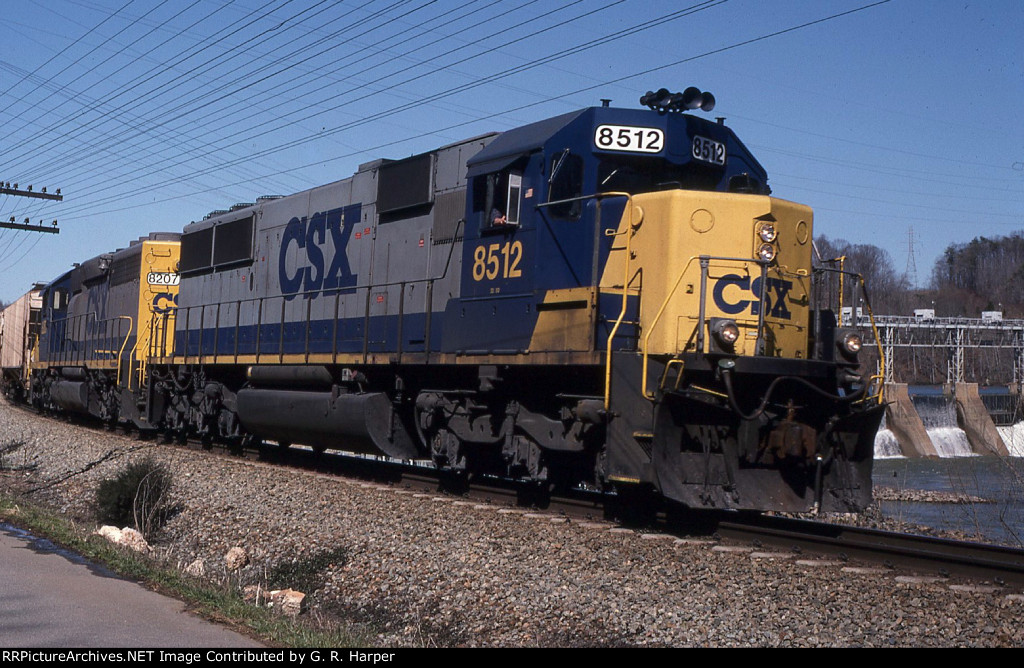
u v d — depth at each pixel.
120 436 22.56
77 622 6.29
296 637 6.34
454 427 12.70
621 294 10.22
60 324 29.81
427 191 13.29
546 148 10.96
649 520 10.48
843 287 11.09
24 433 23.45
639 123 10.66
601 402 9.98
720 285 9.98
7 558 8.34
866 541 9.52
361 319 14.67
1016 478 15.66
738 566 8.13
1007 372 71.81
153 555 9.30
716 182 11.24
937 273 115.00
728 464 9.63
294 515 11.27
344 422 14.41
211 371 19.61
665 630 6.65
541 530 9.70
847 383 10.43
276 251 17.66
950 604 6.90
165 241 23.16
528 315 11.07
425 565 8.72
